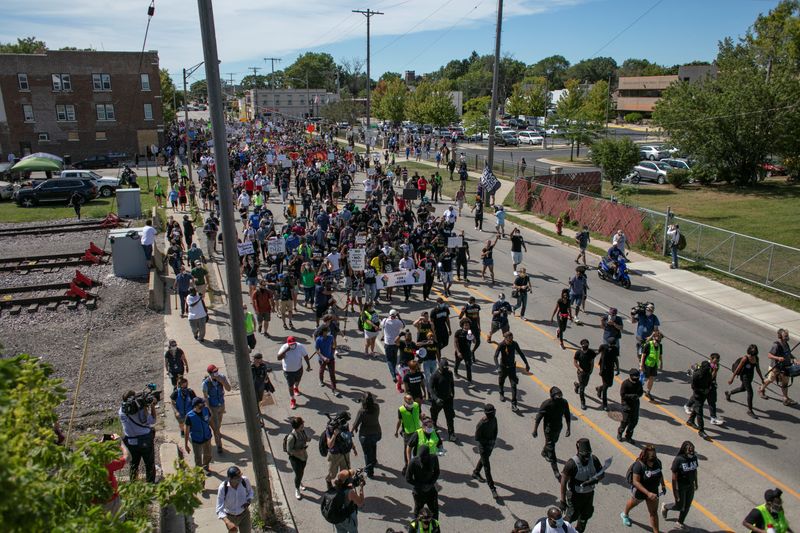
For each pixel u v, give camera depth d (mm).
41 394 5312
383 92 136250
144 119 65875
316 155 52438
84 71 62969
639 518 10164
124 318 19797
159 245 29234
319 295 18266
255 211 28250
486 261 23000
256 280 20812
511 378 13594
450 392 12172
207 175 41719
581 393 13727
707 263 25391
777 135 41594
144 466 11547
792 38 46188
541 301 21281
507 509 10328
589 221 32344
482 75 152875
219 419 12023
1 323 19328
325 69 189125
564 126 63844
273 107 133625
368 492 10859
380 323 16953
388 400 14242
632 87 116688
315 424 13250
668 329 18828
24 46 107312
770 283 22609
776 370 14023
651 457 9469
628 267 25688
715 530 9875
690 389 14836
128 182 45125
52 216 35750
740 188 43125
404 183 44156
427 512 8500
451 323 19281
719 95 42531
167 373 15664
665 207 36844
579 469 9148
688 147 44438
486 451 10586
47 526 4367
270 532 9938
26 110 62125
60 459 5094
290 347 13758
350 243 23500
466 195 42469
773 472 11469
